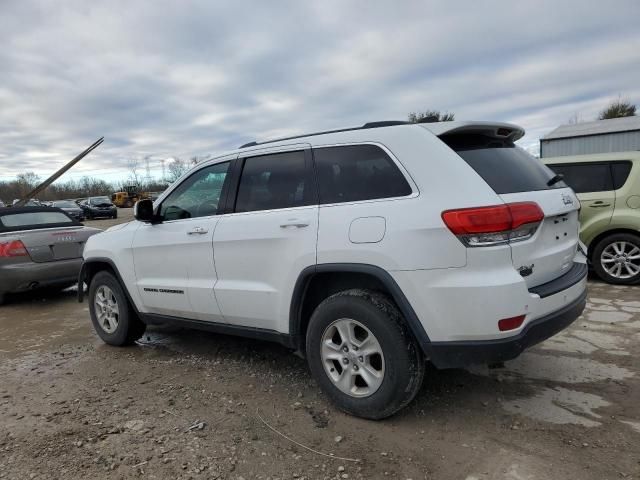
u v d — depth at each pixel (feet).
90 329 19.31
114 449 9.85
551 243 10.37
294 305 11.20
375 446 9.57
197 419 10.99
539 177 10.93
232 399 11.96
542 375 12.44
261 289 11.85
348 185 10.69
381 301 9.98
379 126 10.83
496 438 9.63
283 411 11.19
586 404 10.82
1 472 9.18
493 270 9.00
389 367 9.89
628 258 21.36
